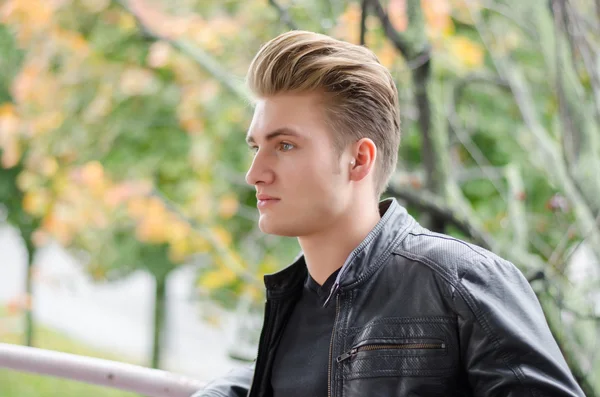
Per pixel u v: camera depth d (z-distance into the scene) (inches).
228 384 75.9
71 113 254.1
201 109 232.5
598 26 128.0
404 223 68.0
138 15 207.9
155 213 222.7
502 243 142.1
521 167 242.7
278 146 64.5
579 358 119.6
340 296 65.1
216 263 232.5
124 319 619.5
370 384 61.6
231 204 241.3
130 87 241.6
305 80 63.5
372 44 155.2
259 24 211.0
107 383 84.4
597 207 124.4
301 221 64.3
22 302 309.7
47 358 88.0
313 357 67.6
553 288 120.4
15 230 409.7
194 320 489.4
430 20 171.9
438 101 139.5
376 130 66.0
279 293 70.9
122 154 269.4
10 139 247.8
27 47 249.9
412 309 62.2
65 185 243.8
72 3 238.1
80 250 302.0
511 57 203.6
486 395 58.5
